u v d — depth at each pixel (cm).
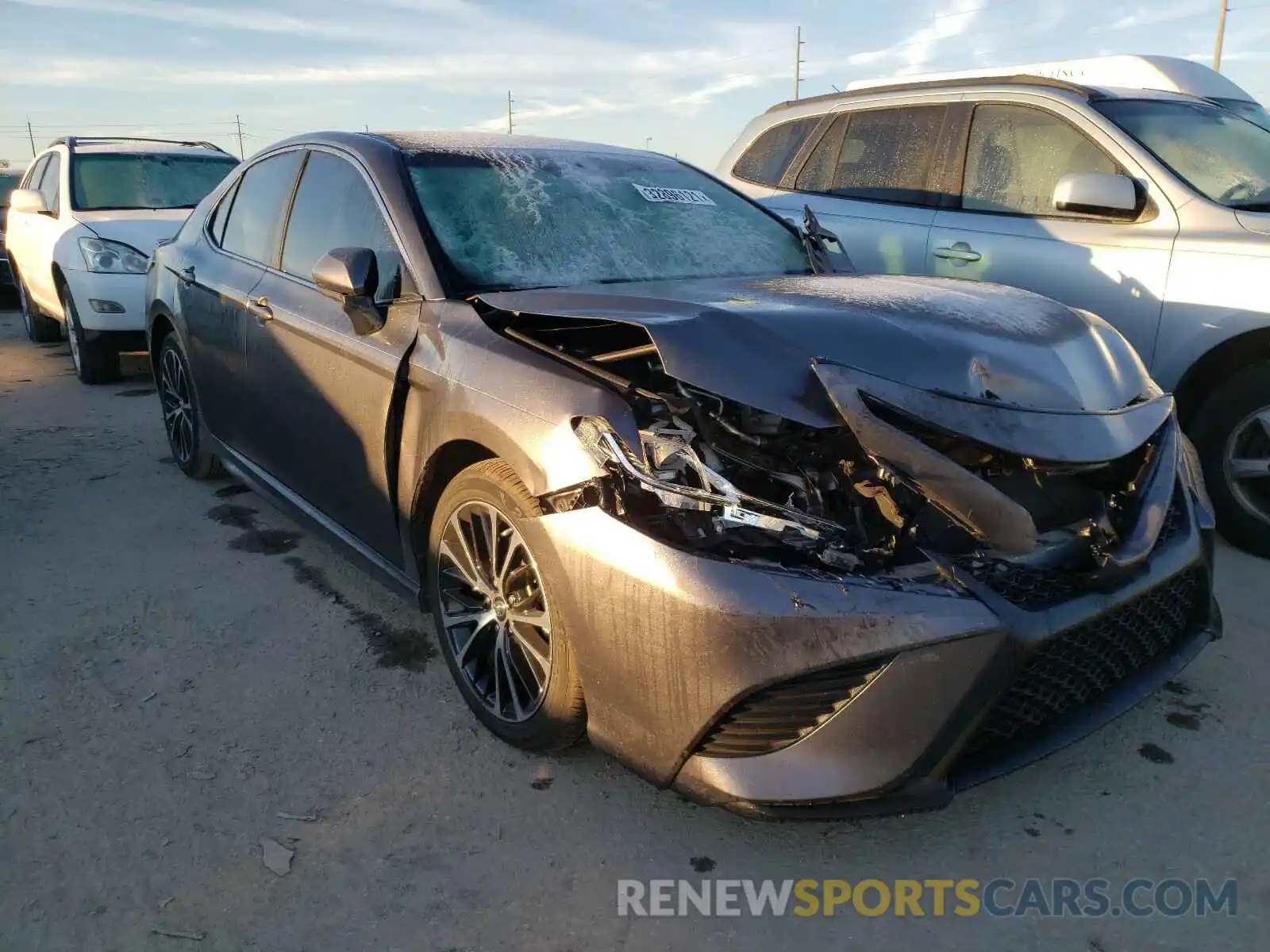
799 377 225
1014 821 244
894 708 204
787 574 206
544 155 367
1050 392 244
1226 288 397
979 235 482
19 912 213
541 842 237
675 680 212
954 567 211
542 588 241
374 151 338
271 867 227
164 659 323
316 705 296
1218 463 405
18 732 280
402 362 287
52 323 931
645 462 220
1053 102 476
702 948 206
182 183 829
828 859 232
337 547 348
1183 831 239
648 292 281
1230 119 486
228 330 401
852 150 560
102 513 458
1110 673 242
